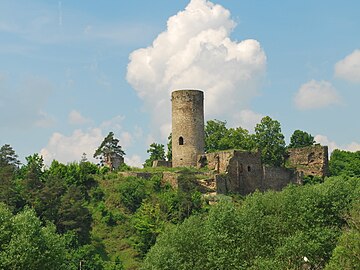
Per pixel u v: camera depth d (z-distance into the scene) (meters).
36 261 73.19
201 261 78.88
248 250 77.31
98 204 124.06
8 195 112.44
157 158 176.62
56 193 114.75
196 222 86.25
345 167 178.50
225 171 134.75
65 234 105.12
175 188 128.38
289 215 80.44
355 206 79.06
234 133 166.38
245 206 83.50
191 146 138.50
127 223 117.44
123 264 105.00
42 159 139.62
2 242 74.25
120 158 168.50
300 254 74.44
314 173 153.12
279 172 144.00
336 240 77.50
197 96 139.62
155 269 77.81
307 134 179.00
